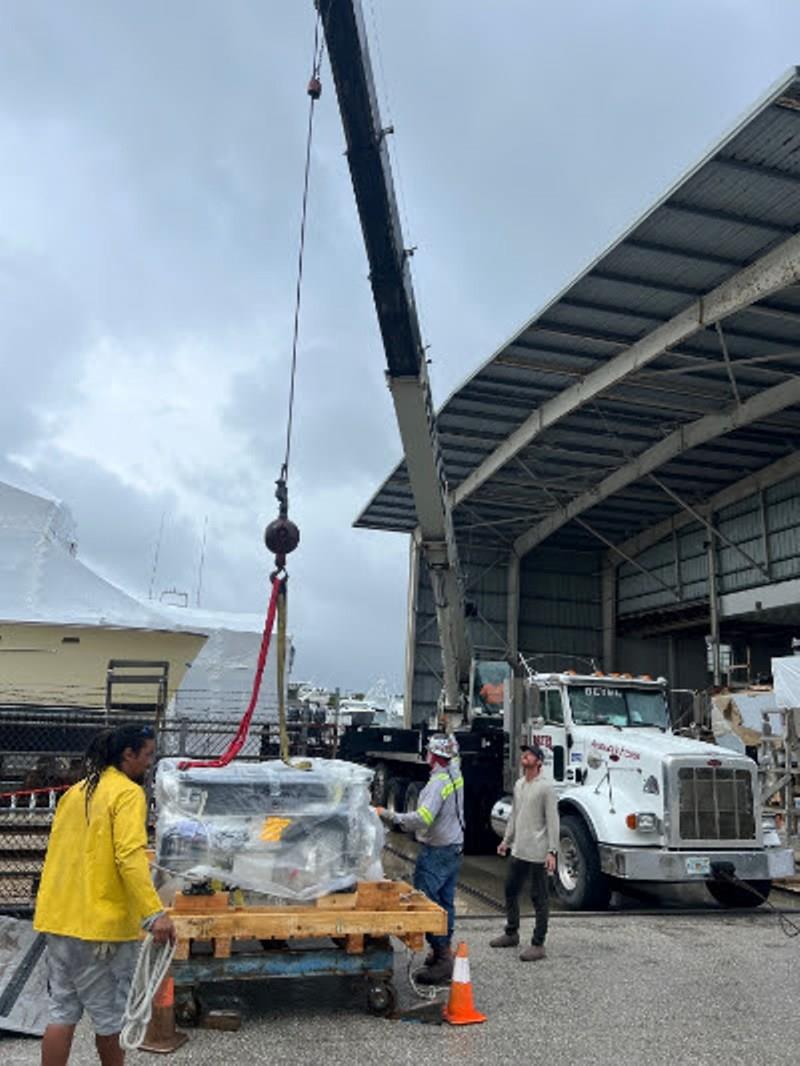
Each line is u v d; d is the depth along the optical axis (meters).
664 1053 5.04
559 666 29.22
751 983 6.49
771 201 13.70
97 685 13.12
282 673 6.18
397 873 11.03
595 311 17.11
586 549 30.52
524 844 7.23
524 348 18.70
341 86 8.41
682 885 11.19
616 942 7.69
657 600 28.23
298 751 11.51
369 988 5.58
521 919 8.62
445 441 23.81
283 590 6.22
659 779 9.19
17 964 5.73
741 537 25.16
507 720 12.86
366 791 5.96
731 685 19.89
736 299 15.68
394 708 33.38
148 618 13.86
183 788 5.64
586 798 9.63
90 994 3.71
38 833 8.49
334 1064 4.75
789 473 23.36
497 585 29.36
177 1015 5.23
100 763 3.91
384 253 9.51
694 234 14.62
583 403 20.14
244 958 5.29
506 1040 5.19
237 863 5.47
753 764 9.41
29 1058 4.70
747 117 11.76
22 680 12.95
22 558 13.70
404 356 10.45
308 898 5.52
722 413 21.11
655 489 26.02
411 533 29.72
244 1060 4.76
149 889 3.69
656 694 11.72
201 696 15.48
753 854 9.12
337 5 7.86
